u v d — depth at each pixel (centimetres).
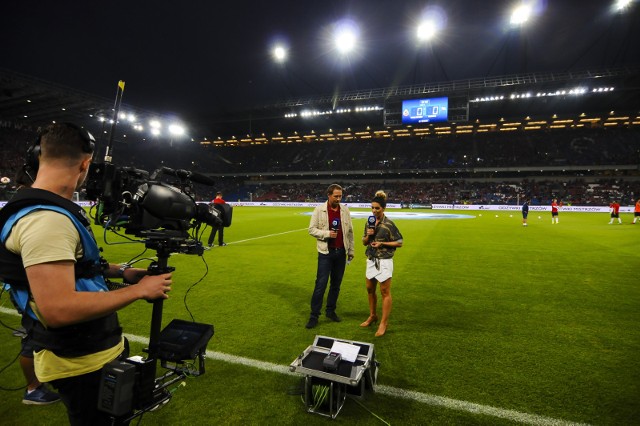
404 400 300
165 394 197
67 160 147
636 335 445
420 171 5366
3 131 4109
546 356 385
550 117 4906
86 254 150
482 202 4912
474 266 875
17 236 133
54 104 3756
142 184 175
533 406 291
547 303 578
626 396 307
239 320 491
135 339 421
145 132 5381
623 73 3600
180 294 617
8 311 507
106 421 161
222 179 6888
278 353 387
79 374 149
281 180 6644
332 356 296
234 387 317
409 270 828
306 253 1047
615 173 4900
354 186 6012
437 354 390
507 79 4103
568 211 4000
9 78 3053
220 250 1104
